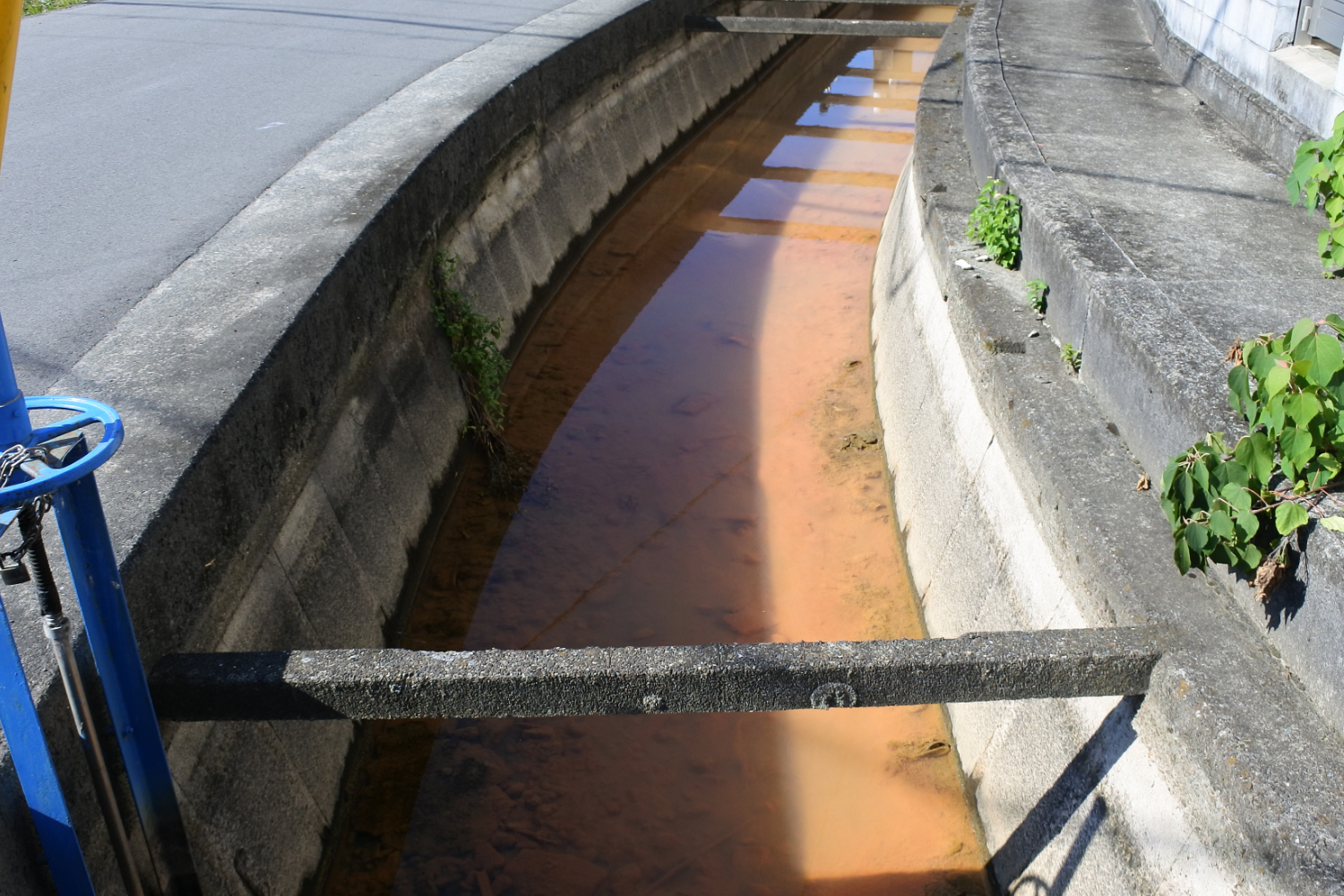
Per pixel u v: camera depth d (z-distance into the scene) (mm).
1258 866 2461
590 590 5945
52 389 3875
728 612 5766
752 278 9844
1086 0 11430
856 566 6062
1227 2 7047
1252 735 2645
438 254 6789
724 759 4891
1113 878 3133
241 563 3854
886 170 12703
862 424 7418
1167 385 3537
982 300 5133
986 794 4297
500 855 4398
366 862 4371
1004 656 2918
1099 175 5719
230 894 3506
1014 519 4387
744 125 14445
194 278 4898
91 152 6801
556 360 8352
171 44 9805
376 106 7812
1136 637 2994
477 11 11422
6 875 2354
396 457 5793
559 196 9734
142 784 2848
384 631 5312
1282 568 2844
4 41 1919
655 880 4293
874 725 5051
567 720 5094
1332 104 5371
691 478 6922
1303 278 4422
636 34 11766
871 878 4258
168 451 3498
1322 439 2742
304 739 4320
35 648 2688
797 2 17703
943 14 20172
